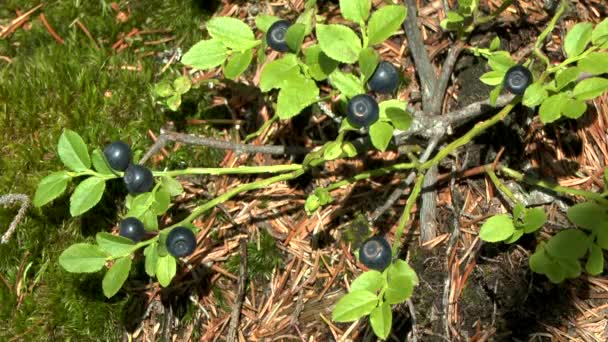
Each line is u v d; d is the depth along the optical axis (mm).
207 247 365
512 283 341
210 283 361
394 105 289
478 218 354
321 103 355
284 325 350
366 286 279
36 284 357
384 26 285
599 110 369
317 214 366
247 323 353
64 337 350
